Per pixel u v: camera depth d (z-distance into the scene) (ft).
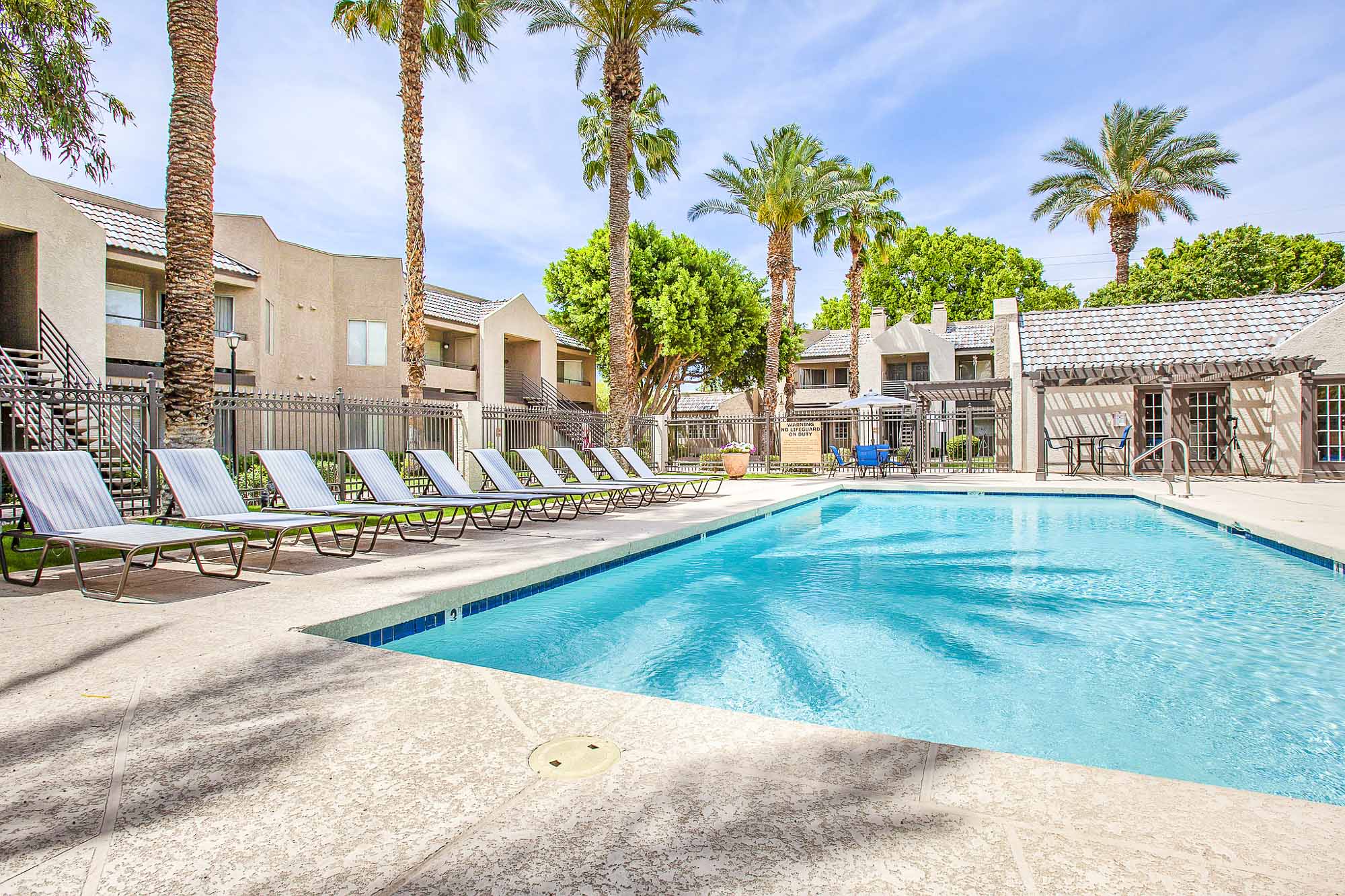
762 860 5.06
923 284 157.58
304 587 16.03
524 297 94.99
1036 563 24.90
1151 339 59.52
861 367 112.47
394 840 5.43
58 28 31.71
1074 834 5.33
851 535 31.58
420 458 28.66
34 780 6.49
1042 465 52.85
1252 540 27.58
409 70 50.83
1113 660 14.29
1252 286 118.42
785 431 68.13
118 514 17.84
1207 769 9.49
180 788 6.32
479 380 87.56
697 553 27.14
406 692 8.88
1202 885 4.64
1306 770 9.45
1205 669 13.70
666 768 6.63
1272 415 53.52
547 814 5.80
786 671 13.79
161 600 14.66
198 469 19.75
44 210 45.44
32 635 11.68
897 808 5.80
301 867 5.08
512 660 14.48
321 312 73.05
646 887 4.76
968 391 75.56
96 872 5.02
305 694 8.83
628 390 56.59
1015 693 12.48
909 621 17.44
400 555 20.75
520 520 28.55
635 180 76.74
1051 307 153.58
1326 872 4.79
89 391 25.52
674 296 90.63
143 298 60.44
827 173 85.40
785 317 111.34
